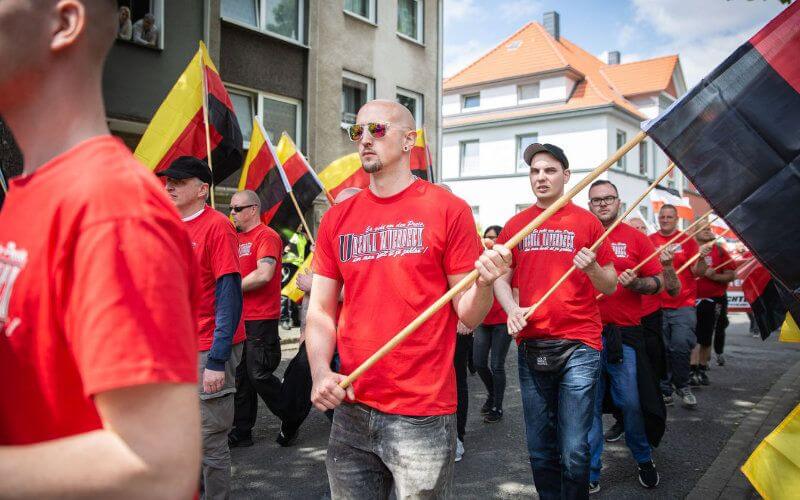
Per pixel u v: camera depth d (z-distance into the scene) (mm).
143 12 11047
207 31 11875
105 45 1023
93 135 999
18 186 983
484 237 7355
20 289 921
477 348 5918
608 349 4168
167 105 5430
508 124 28844
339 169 7039
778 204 2436
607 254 3449
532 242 3592
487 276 2082
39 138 992
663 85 30297
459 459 4801
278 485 4234
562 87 28234
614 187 4672
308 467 4582
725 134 2496
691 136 2514
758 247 2469
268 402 4996
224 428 3201
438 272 2275
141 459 827
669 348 6582
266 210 6188
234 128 5645
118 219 885
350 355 2281
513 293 3705
